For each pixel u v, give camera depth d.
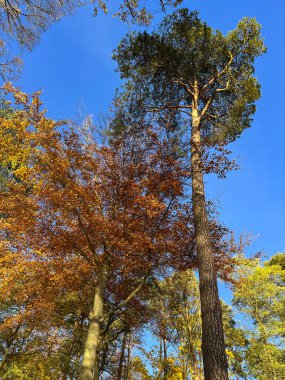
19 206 8.85
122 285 11.29
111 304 12.26
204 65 13.04
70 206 8.62
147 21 7.20
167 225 9.50
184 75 12.86
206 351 6.38
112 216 9.50
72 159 8.97
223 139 13.11
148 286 11.73
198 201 9.12
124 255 9.58
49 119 8.61
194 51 12.63
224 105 13.40
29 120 8.55
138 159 10.24
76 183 8.84
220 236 10.73
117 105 12.47
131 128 11.08
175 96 13.27
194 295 16.09
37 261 9.48
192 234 9.83
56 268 9.35
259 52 12.94
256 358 19.98
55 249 9.29
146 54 12.78
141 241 8.72
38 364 12.72
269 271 20.27
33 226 8.88
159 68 12.95
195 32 12.73
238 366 21.81
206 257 7.94
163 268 10.62
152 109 12.77
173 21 12.68
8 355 12.22
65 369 13.03
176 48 12.73
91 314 8.62
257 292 20.14
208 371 6.13
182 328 15.95
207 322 6.76
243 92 12.83
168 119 11.59
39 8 7.07
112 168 9.69
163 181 9.65
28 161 8.62
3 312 12.18
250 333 20.67
